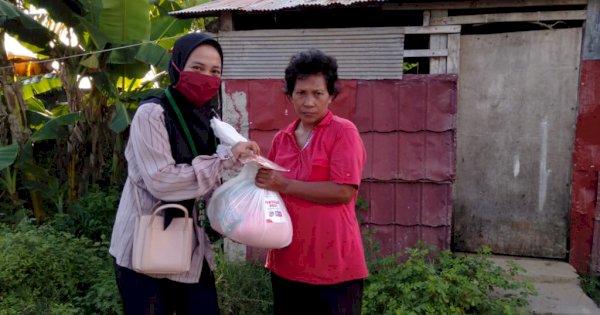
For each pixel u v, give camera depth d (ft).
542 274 13.35
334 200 6.38
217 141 6.86
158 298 6.51
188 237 6.29
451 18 13.19
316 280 6.55
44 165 19.40
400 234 13.88
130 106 19.43
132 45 16.63
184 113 6.40
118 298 11.31
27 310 10.98
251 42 14.05
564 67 13.67
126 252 6.34
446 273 11.78
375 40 13.38
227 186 6.46
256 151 6.22
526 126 14.19
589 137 13.48
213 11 13.47
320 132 6.57
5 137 17.78
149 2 18.61
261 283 12.80
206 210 6.95
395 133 13.56
